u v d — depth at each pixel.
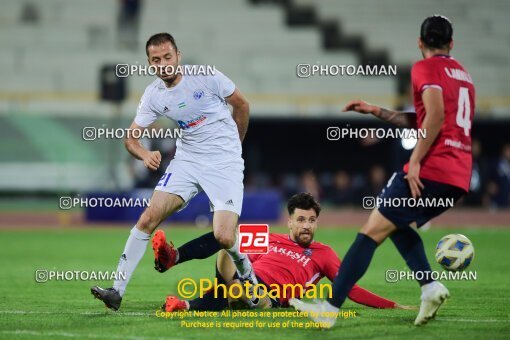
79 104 90.75
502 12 108.69
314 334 21.23
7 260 43.12
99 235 58.84
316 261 25.66
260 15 107.12
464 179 21.86
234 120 25.55
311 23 109.50
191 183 24.72
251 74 99.75
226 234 23.81
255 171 88.38
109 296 23.88
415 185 21.27
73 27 104.81
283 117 86.75
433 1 109.38
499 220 73.12
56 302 27.66
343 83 97.19
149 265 40.12
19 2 107.31
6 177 89.31
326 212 82.25
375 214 21.72
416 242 22.47
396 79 97.00
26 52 100.94
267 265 25.59
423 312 22.23
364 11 109.31
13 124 89.94
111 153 72.25
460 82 22.06
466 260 23.86
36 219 72.69
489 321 23.39
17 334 21.09
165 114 24.67
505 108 86.69
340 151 87.81
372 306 25.16
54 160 89.25
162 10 106.69
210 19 106.81
